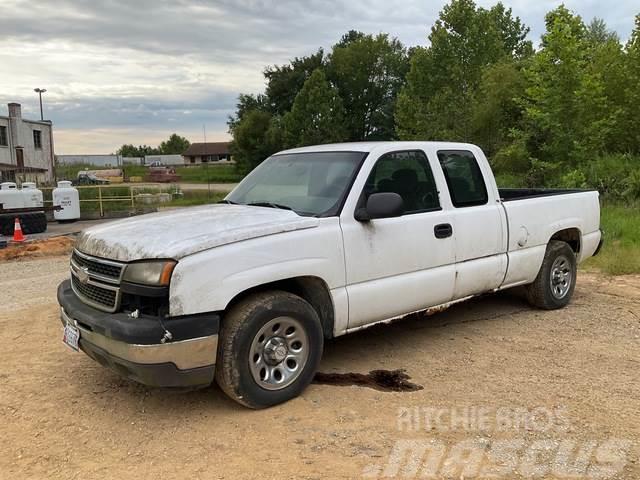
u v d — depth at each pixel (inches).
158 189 1339.8
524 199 240.1
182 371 144.5
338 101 2369.6
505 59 1149.1
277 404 161.5
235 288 150.5
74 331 161.8
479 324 239.5
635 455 132.7
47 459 136.1
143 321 142.9
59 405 165.9
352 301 176.6
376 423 150.0
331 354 205.0
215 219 169.0
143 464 133.0
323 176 191.5
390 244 185.3
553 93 754.8
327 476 125.5
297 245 163.3
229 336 151.3
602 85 775.1
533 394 167.5
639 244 407.5
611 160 724.7
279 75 2901.1
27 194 718.5
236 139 2647.6
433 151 208.8
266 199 197.8
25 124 1558.8
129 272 146.9
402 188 196.1
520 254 233.5
